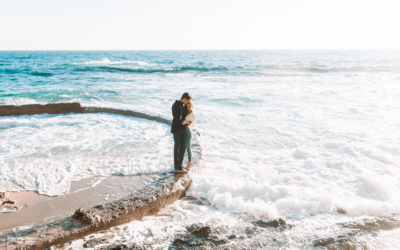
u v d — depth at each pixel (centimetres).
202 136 786
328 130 824
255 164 571
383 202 401
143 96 1499
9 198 412
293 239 312
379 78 2464
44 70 3509
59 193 434
